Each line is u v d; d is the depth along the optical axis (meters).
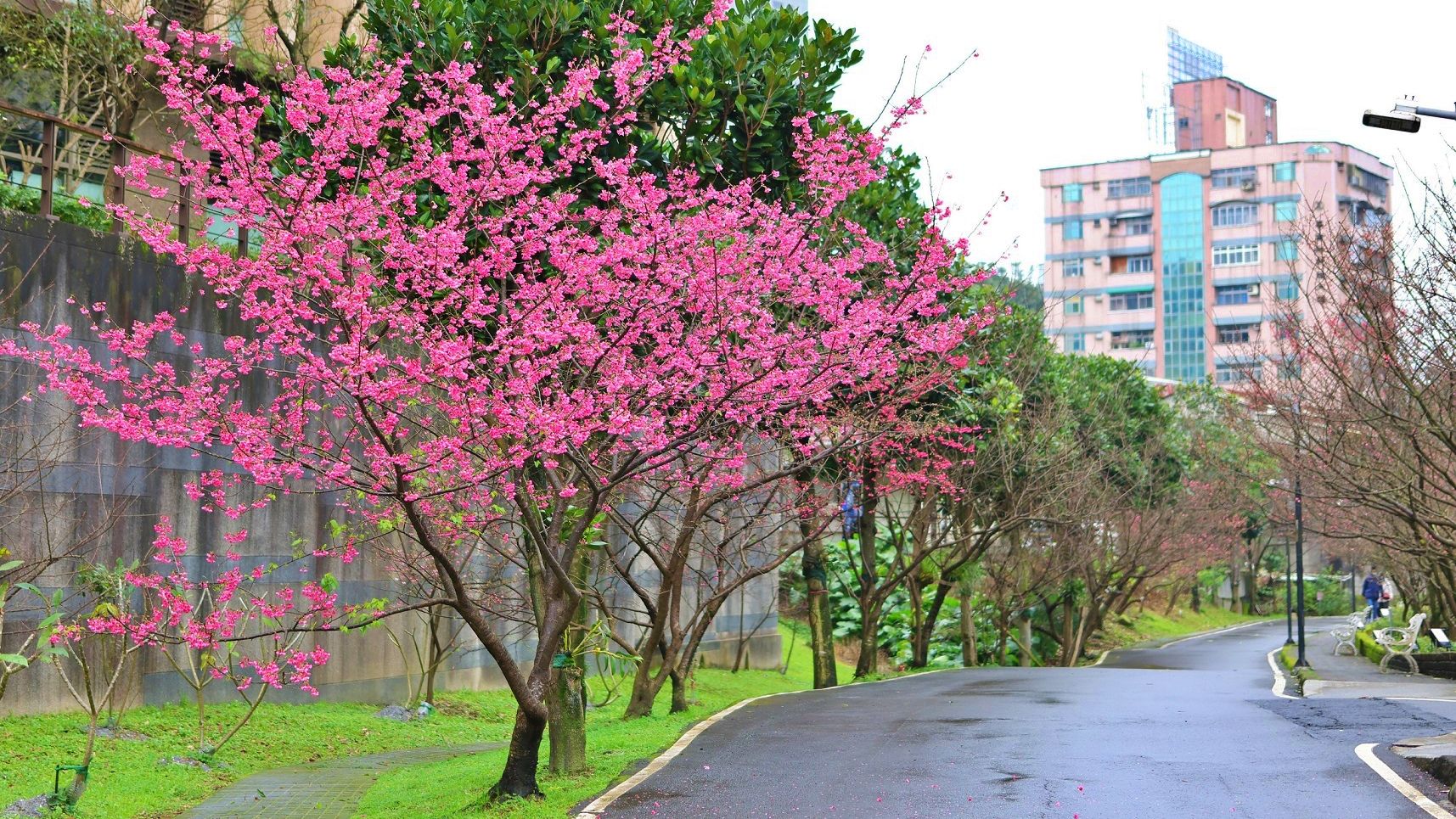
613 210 11.69
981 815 9.38
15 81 21.23
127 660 15.31
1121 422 37.56
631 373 10.52
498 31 14.11
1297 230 24.48
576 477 11.84
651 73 12.16
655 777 11.24
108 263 15.35
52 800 11.05
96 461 15.02
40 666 14.20
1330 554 57.88
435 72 13.46
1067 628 37.31
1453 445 15.49
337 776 13.95
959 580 30.66
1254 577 67.12
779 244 12.15
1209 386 54.75
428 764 14.63
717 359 10.93
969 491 25.23
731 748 12.83
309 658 10.66
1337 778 10.44
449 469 10.64
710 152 14.49
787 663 28.62
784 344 11.11
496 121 10.62
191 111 9.88
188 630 10.35
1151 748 12.26
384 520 14.70
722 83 14.69
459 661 20.80
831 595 36.22
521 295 10.40
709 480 13.88
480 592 18.89
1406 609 35.66
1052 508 30.17
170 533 15.05
